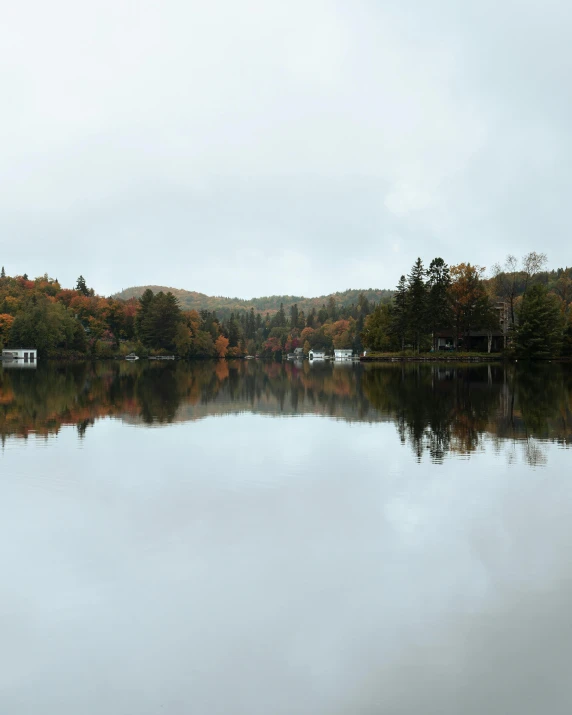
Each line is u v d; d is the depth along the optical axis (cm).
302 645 803
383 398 3719
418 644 805
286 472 1684
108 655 786
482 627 843
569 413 2928
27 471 1686
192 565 1045
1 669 759
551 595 934
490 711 679
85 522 1259
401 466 1750
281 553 1096
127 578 995
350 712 679
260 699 701
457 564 1047
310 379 5909
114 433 2347
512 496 1438
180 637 824
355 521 1262
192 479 1605
